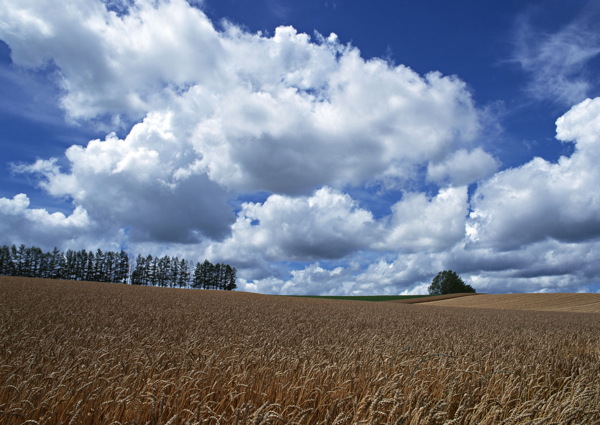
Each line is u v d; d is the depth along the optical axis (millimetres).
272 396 5312
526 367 7414
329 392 5328
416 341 11359
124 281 131500
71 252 126812
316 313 26969
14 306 18469
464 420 4988
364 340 11633
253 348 8320
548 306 63781
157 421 4289
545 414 5066
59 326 11352
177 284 137125
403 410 4859
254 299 46156
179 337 10453
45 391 4688
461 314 34156
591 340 15727
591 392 5527
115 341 9008
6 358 6359
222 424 4465
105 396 4812
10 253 117562
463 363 7477
